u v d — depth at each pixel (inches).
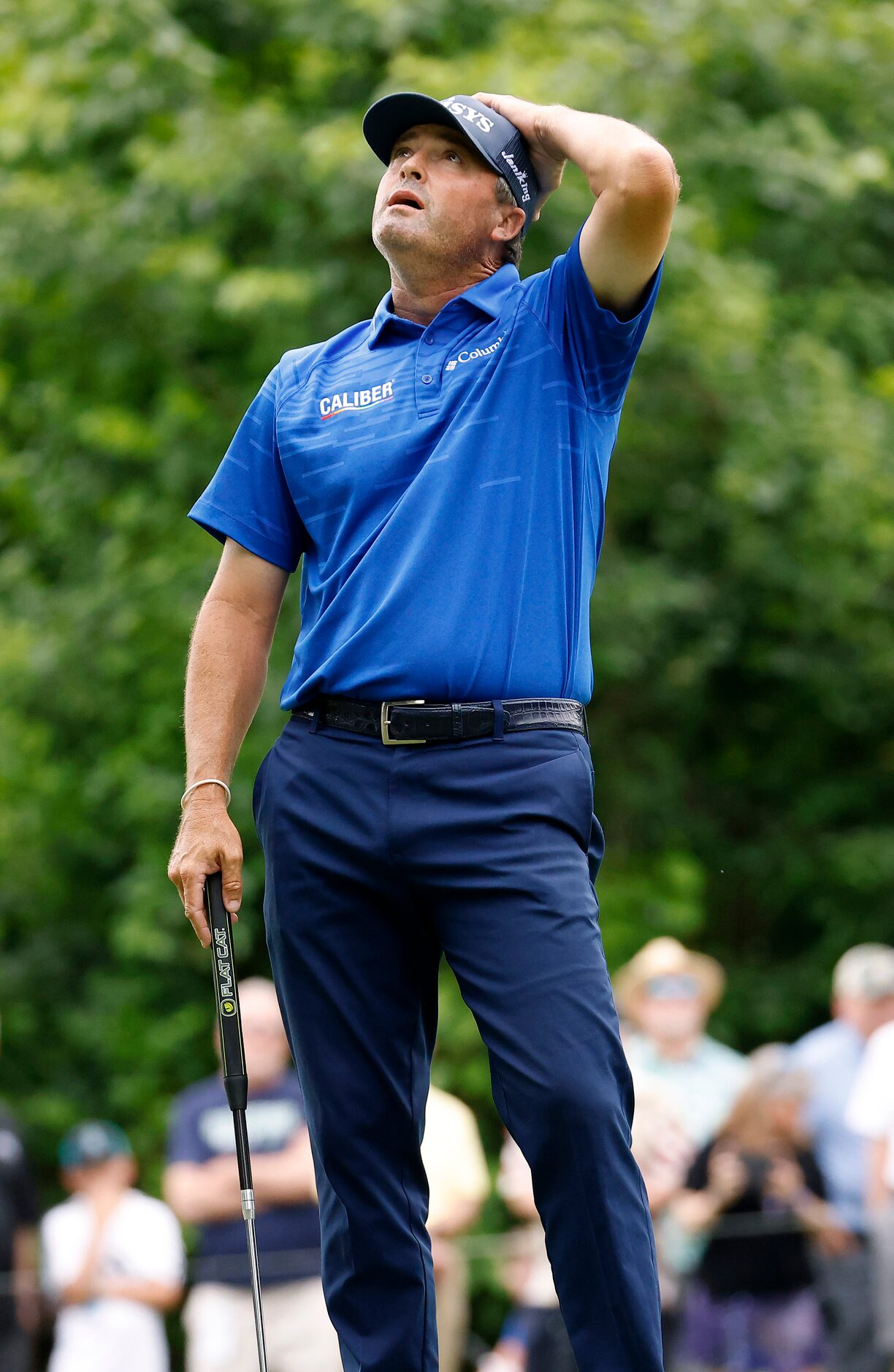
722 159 1400.1
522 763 359.9
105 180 1460.4
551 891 354.6
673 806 1576.0
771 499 1348.4
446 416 373.1
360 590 369.7
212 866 381.7
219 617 406.0
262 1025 777.6
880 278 1596.9
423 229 383.9
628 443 1408.7
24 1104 1515.7
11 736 1470.2
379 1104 376.5
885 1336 705.6
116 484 1507.1
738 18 1407.5
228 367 1462.8
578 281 372.5
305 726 378.3
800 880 1594.5
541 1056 343.3
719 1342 705.0
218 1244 756.0
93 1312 725.3
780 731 1662.2
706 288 1330.0
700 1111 778.8
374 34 1370.6
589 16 1379.2
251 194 1336.1
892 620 1513.3
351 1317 380.5
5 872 1518.2
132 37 1375.5
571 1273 343.0
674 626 1509.6
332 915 372.5
